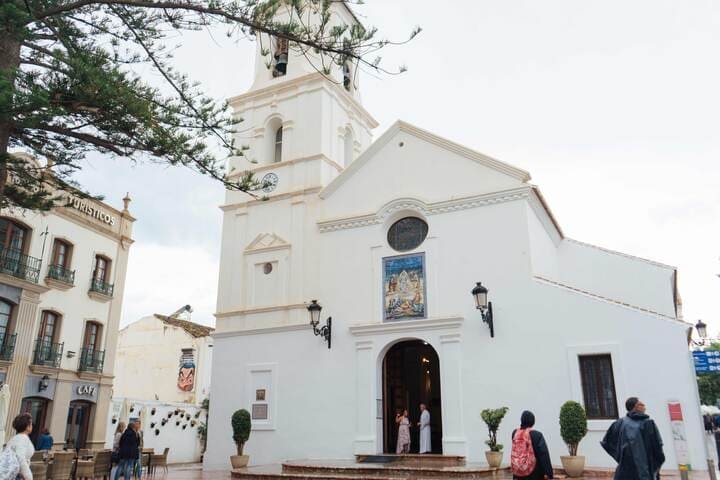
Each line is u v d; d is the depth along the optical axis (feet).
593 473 45.44
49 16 33.83
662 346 48.67
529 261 55.42
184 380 119.14
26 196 35.73
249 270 69.36
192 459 105.40
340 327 61.87
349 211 65.57
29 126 31.30
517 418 51.75
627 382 49.01
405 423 56.39
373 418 57.21
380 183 64.69
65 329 78.23
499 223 57.62
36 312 73.67
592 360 51.13
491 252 57.11
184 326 125.39
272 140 76.18
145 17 33.73
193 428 106.93
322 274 64.59
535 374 52.21
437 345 56.49
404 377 62.75
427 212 60.85
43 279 75.25
